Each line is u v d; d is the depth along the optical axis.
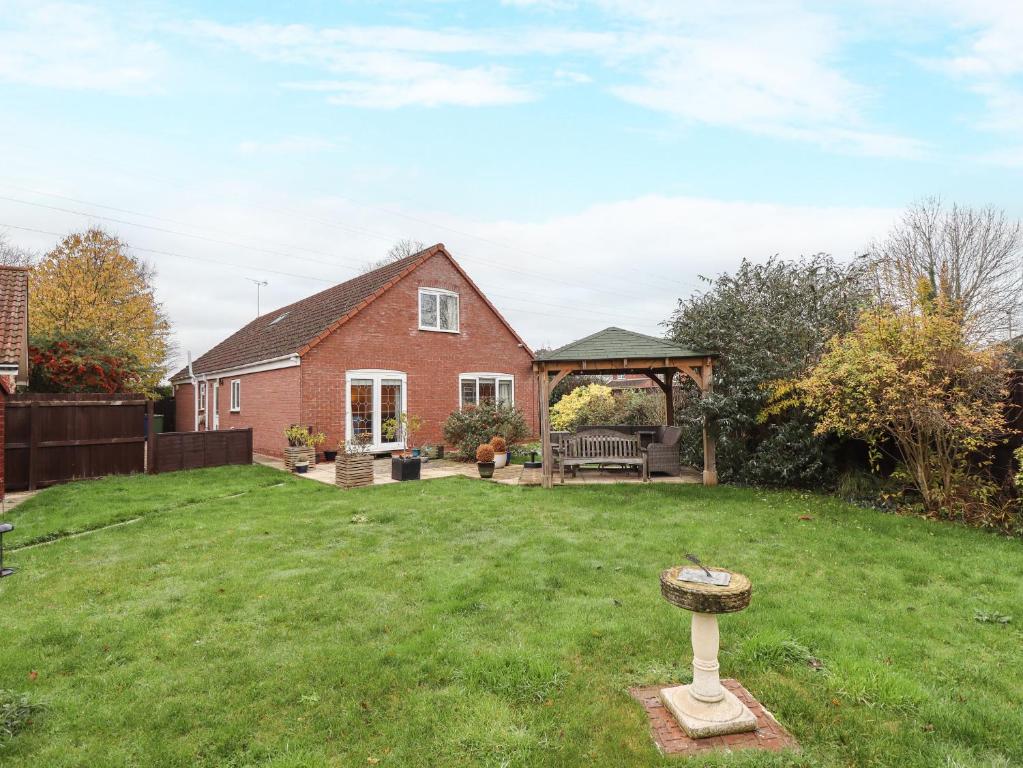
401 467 12.18
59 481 11.70
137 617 4.75
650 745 3.08
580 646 4.14
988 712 3.29
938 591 5.24
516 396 21.03
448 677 3.74
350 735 3.16
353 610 4.87
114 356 15.84
